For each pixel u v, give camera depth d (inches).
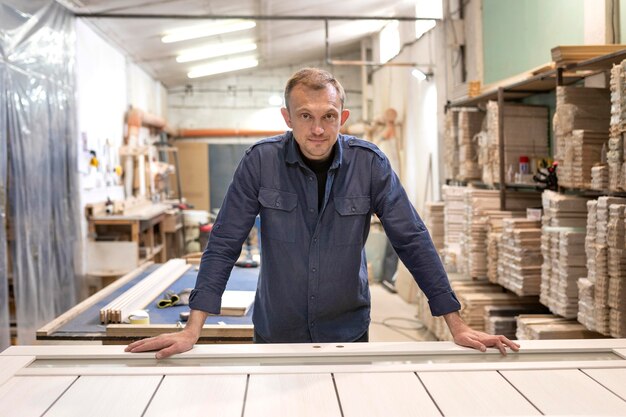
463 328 58.9
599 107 108.7
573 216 111.6
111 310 90.9
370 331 199.3
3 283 137.0
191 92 417.7
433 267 60.5
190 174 406.6
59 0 179.0
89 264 203.5
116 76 261.1
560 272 110.7
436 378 49.6
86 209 203.6
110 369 51.3
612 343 58.4
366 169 64.1
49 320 165.5
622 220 90.7
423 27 259.8
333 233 64.4
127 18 216.8
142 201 276.4
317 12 273.9
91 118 219.1
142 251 221.3
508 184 143.3
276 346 56.9
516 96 159.0
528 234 124.3
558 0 142.0
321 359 55.1
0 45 140.6
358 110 415.8
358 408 43.6
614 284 93.6
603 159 101.7
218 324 85.7
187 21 247.0
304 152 61.1
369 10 280.1
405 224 62.3
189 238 300.4
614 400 45.1
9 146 144.6
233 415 42.3
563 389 47.2
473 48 201.8
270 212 63.7
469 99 164.7
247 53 344.2
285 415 42.3
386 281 277.1
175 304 100.2
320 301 65.8
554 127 112.4
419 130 268.8
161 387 47.5
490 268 140.4
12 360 53.3
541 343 58.2
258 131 411.5
